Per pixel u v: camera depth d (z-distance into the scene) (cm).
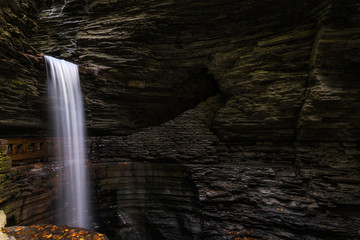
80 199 866
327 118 754
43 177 741
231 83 984
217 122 1002
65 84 828
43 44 1030
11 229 417
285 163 895
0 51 593
